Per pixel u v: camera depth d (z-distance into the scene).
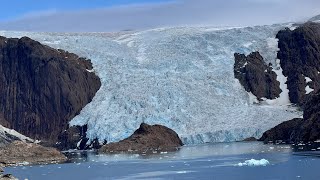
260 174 139.38
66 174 164.75
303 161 158.75
